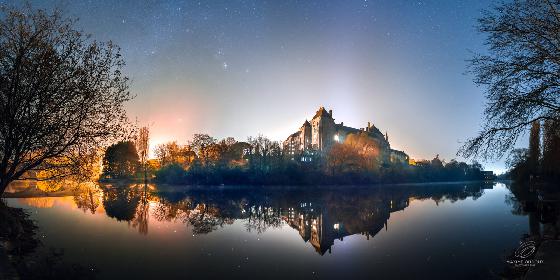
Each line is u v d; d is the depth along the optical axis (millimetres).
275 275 17500
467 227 31656
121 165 103812
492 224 32906
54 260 18297
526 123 17609
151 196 65062
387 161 172000
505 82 17625
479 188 119000
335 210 48344
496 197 68875
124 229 28891
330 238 27828
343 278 17125
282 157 113938
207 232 29312
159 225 32031
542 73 16984
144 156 113312
